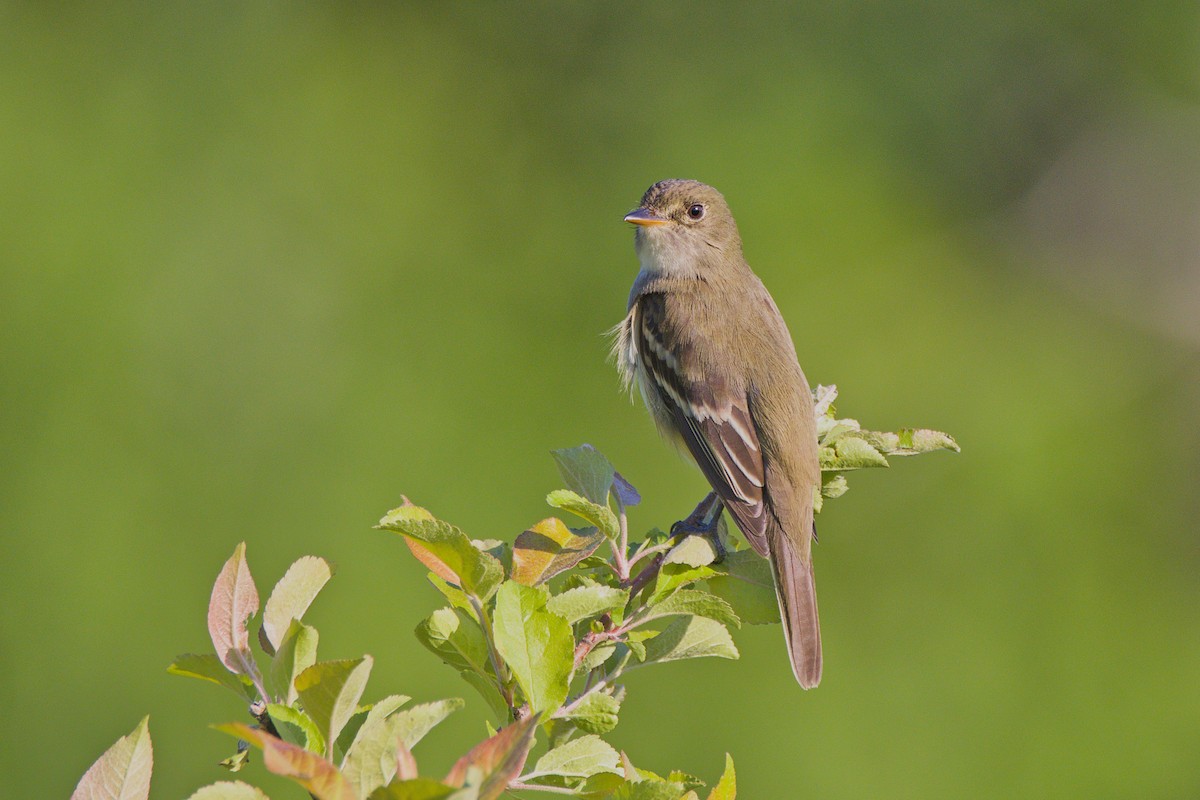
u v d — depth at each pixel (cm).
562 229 1684
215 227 1570
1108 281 1845
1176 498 1720
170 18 1653
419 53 1750
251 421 1475
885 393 1599
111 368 1455
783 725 1280
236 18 1684
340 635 1309
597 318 1594
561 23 1767
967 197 1828
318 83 1673
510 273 1627
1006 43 1858
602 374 1527
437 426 1485
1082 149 1870
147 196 1569
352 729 399
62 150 1559
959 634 1430
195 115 1628
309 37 1703
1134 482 1670
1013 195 1852
